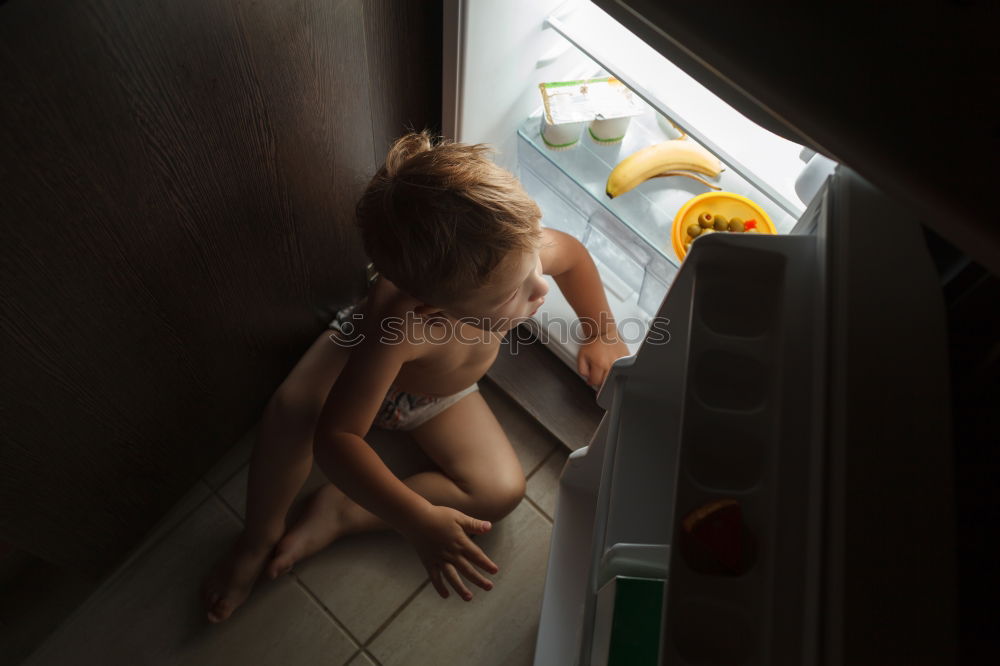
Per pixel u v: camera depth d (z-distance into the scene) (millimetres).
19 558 1148
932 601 429
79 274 704
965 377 553
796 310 545
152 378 916
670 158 1028
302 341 1206
